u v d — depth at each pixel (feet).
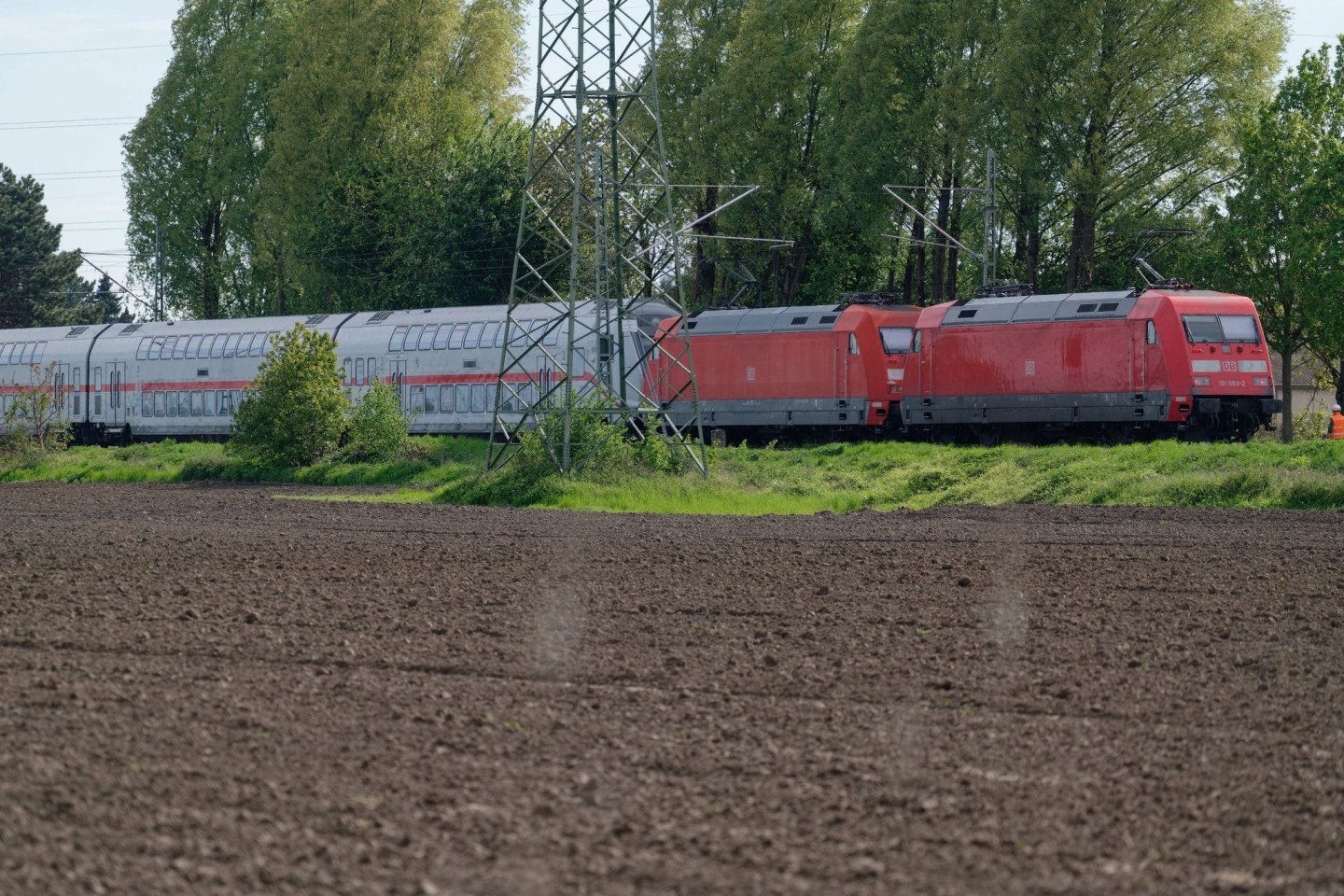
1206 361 316.81
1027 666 100.73
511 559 166.40
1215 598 130.00
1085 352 329.72
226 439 453.58
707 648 109.09
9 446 394.73
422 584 145.38
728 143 470.39
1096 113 390.01
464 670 101.50
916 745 80.02
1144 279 436.76
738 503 250.78
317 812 68.39
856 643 110.11
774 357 376.68
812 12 474.08
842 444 336.70
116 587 144.77
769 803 69.36
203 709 89.20
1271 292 395.75
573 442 278.87
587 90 273.13
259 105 586.45
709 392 385.70
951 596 132.98
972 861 61.41
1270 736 81.35
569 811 68.33
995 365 344.28
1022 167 397.60
